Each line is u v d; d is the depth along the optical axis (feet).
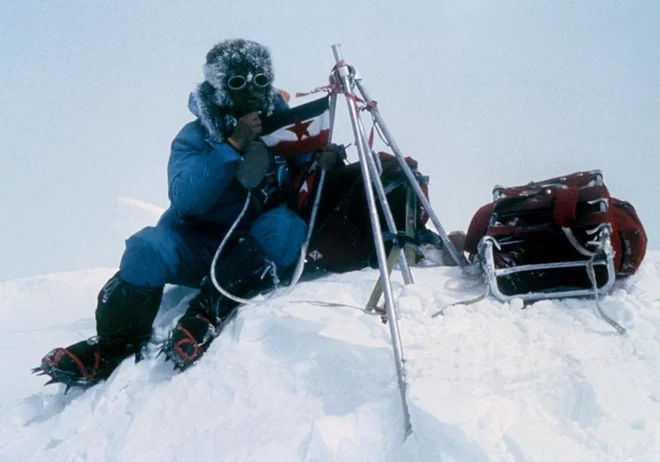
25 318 12.27
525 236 8.23
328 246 9.99
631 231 8.07
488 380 5.88
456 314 7.64
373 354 6.81
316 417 6.12
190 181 8.20
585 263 7.73
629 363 6.12
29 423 7.73
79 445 6.73
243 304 8.55
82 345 8.12
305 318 7.81
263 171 8.31
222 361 7.53
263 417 6.33
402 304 7.91
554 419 5.42
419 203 10.08
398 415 5.75
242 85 8.46
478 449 4.90
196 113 8.76
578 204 8.09
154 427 6.68
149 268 8.21
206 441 6.17
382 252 6.72
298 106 8.84
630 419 5.24
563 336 6.87
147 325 8.41
